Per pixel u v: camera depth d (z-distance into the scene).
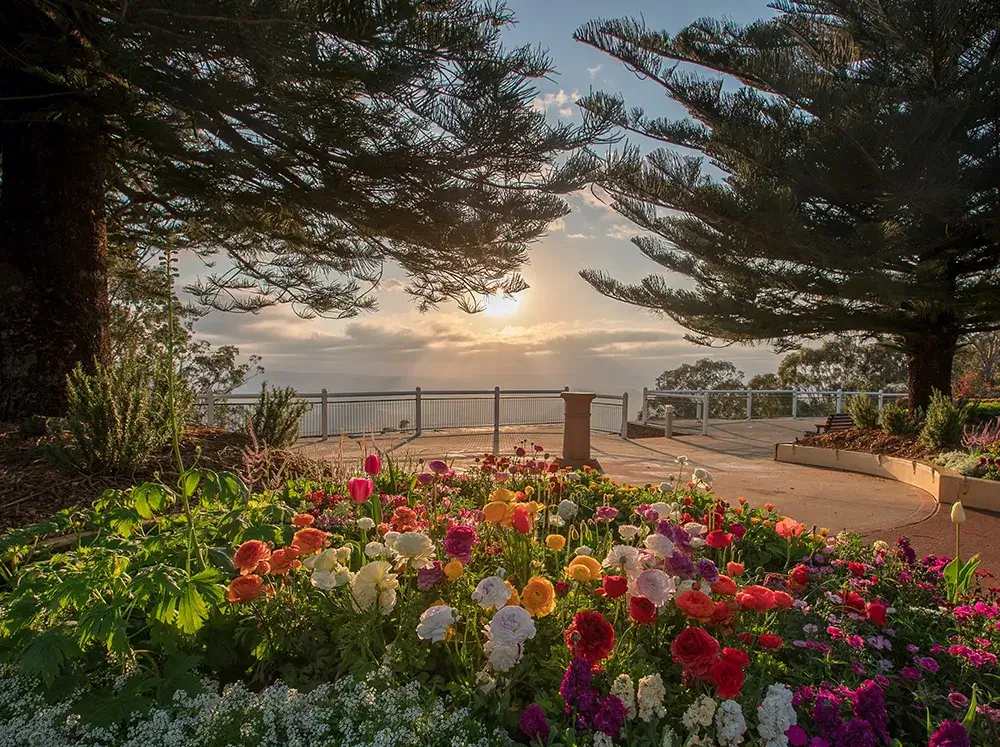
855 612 2.67
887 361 29.59
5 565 2.79
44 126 7.01
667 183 12.07
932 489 8.36
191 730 1.80
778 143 12.16
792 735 1.75
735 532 3.71
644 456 11.89
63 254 7.04
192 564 2.42
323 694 1.89
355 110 6.93
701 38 13.81
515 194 8.60
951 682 2.46
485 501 4.77
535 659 2.14
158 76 6.46
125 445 5.04
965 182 11.84
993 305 12.09
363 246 10.76
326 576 2.16
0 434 5.93
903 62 12.30
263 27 5.57
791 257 12.56
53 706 1.83
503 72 6.88
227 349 18.00
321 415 12.88
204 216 9.70
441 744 1.72
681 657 1.79
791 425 17.66
